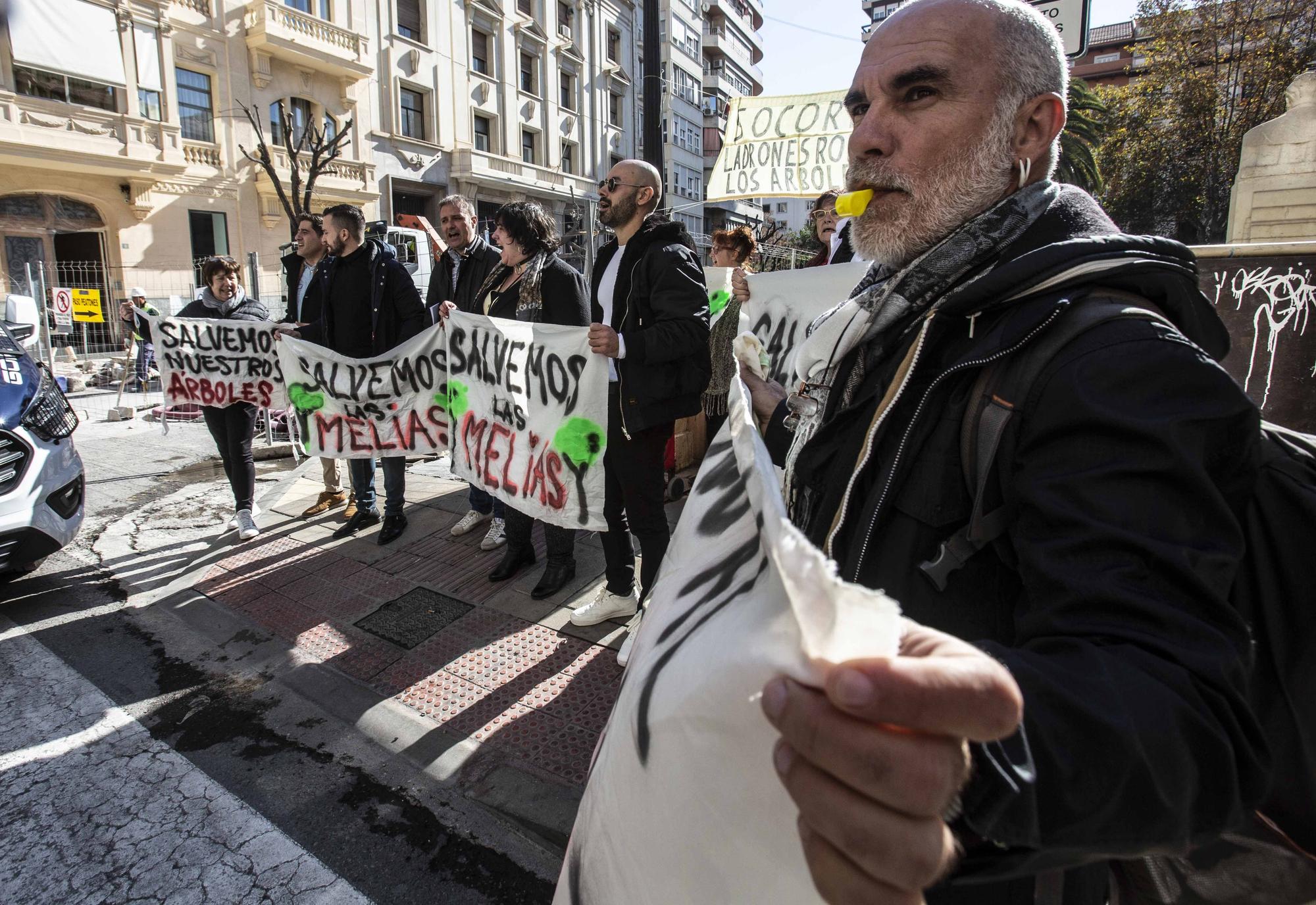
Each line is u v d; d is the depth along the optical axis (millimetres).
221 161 16922
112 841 2109
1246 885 791
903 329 897
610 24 29609
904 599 794
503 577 3709
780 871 470
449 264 4496
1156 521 583
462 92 22781
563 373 3082
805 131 7090
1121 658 525
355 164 19531
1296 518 698
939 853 377
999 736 374
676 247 2842
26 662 3080
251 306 4785
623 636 3152
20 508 3482
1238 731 522
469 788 2297
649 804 572
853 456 878
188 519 4879
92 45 14602
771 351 3066
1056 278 738
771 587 492
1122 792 479
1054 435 668
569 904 784
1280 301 3010
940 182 881
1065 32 3002
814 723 383
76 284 15156
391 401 4051
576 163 28141
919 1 934
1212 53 19109
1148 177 20609
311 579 3818
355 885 1958
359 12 19500
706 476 884
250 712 2709
